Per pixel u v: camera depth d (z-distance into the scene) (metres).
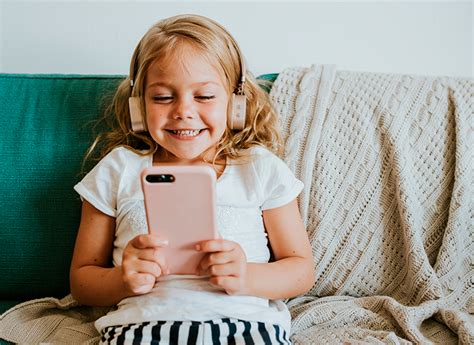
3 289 0.99
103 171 0.92
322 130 0.99
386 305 0.88
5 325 0.86
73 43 1.21
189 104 0.84
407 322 0.82
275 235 0.91
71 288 0.89
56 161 0.98
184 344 0.74
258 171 0.90
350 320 0.87
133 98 0.89
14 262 0.98
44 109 1.01
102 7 1.19
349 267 0.95
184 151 0.87
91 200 0.90
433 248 0.95
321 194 0.97
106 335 0.78
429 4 1.18
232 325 0.76
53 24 1.19
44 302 0.93
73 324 0.90
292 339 0.85
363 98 1.00
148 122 0.87
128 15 1.19
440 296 0.89
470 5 1.18
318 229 0.96
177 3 1.19
